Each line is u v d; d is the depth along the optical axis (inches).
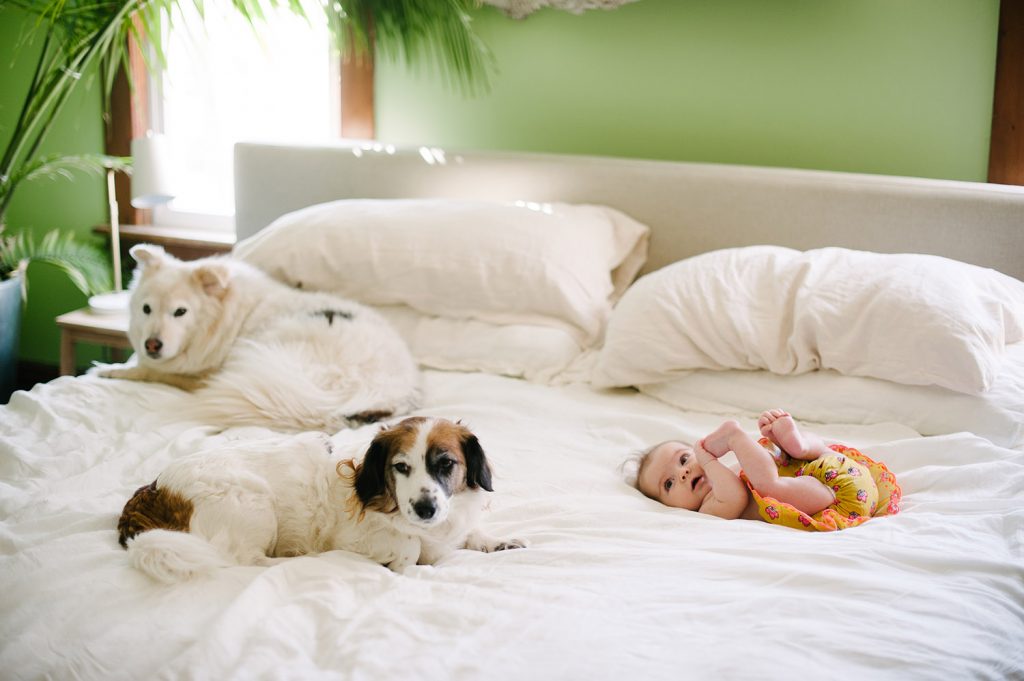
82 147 154.3
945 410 84.2
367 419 92.3
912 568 59.1
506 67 134.0
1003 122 109.5
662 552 62.4
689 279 99.7
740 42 121.3
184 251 151.4
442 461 61.1
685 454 78.5
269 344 99.0
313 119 147.9
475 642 51.4
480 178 128.8
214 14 147.6
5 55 150.3
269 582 57.7
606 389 101.6
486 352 106.3
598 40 128.5
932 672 47.8
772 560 60.5
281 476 65.3
